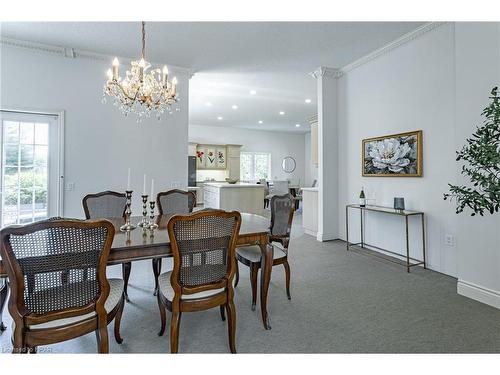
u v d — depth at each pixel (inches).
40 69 144.9
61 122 149.0
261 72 184.9
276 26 126.6
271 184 394.6
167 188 172.2
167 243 68.4
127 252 65.1
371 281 117.1
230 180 354.3
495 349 70.6
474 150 77.3
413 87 136.9
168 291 71.0
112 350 70.4
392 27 128.4
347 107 178.4
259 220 104.6
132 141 164.7
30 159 145.8
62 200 149.7
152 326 82.0
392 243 150.3
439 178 125.7
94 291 57.5
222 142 396.8
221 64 170.6
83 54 151.9
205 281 67.6
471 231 99.1
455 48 102.3
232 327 69.6
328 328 81.0
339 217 187.8
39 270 51.7
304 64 172.6
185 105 176.2
